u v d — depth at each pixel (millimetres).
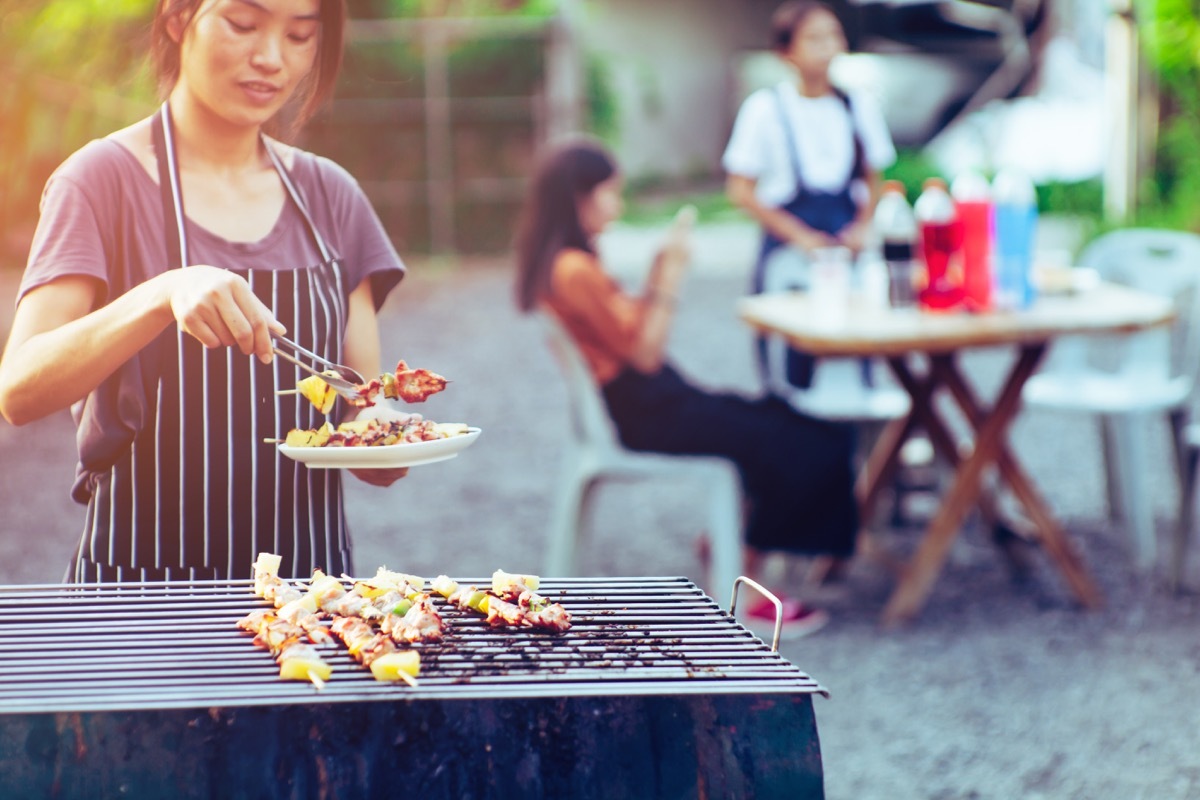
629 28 22109
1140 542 4969
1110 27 11430
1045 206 15531
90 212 2023
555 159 4305
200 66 2037
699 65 22547
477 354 9336
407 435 1981
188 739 1642
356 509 5930
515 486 6254
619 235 15938
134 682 1682
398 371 2020
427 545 5359
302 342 2154
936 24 18047
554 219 4301
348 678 1700
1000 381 8086
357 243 2334
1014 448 6707
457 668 1732
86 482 2191
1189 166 10742
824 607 4664
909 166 16203
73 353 1851
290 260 2172
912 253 4699
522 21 14188
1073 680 3961
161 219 2080
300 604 1867
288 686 1668
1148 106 11039
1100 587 4770
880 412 4988
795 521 4305
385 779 1673
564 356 4336
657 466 4309
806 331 4238
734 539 4309
